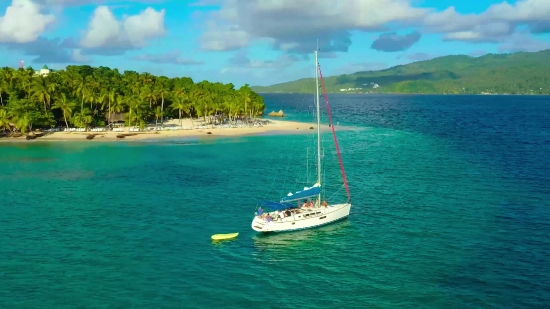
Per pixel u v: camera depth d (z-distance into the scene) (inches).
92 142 5167.3
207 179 3299.7
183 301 1465.3
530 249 1883.6
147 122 7086.6
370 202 2645.2
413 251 1882.4
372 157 4256.9
